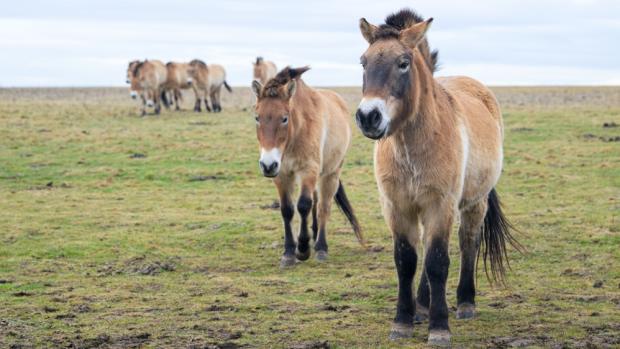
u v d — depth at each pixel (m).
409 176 6.65
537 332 7.31
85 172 20.20
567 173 18.89
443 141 6.61
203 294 9.24
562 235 12.30
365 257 11.45
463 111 7.33
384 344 7.00
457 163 6.73
